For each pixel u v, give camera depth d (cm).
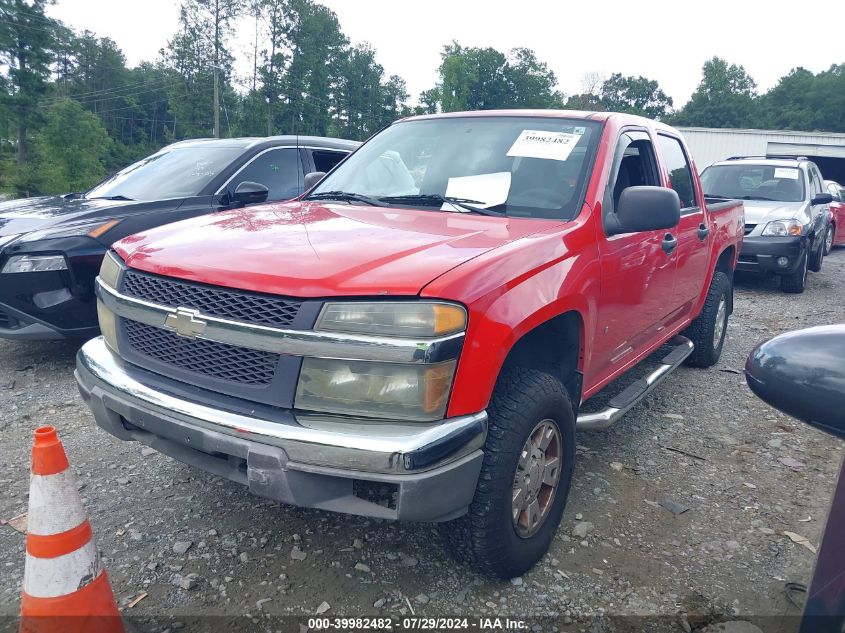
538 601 265
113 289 281
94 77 9769
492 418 250
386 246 255
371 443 214
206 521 311
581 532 313
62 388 475
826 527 155
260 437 222
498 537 252
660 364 447
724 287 566
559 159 346
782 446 427
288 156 635
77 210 524
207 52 7531
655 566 292
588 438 428
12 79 6494
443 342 220
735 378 561
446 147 377
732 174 1104
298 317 224
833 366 134
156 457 373
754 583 283
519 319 244
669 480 374
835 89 9944
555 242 284
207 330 240
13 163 6888
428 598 264
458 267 235
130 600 256
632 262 350
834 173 3381
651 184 407
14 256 460
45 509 221
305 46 7669
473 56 7669
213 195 569
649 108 10712
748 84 10650
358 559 286
